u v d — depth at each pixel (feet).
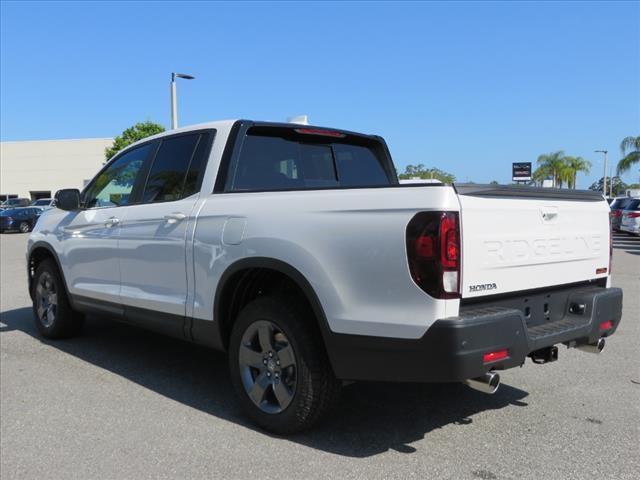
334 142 16.94
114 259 17.17
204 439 12.64
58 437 12.84
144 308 15.99
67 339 21.40
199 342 14.58
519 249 11.60
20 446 12.41
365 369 11.10
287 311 12.24
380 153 18.25
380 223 10.80
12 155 192.03
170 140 16.46
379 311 10.78
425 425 13.30
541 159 160.25
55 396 15.39
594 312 12.82
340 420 13.58
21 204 125.08
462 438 12.58
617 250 62.39
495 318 10.48
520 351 10.87
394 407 14.42
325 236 11.51
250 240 12.73
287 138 15.78
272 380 12.77
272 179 15.16
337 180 16.74
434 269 10.18
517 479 10.78
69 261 19.47
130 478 11.00
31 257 21.86
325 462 11.48
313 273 11.60
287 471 11.14
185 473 11.14
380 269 10.75
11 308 27.58
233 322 14.05
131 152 18.01
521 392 15.48
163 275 15.29
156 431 13.10
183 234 14.53
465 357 10.05
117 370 17.63
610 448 12.05
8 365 18.15
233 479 10.88
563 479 10.77
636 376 16.81
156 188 16.33
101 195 18.71
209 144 15.05
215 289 13.66
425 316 10.27
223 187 14.28
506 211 11.32
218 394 15.53
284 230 12.17
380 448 12.10
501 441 12.41
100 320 24.71
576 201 13.35
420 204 10.37
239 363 13.30
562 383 16.21
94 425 13.47
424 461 11.50
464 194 10.54
